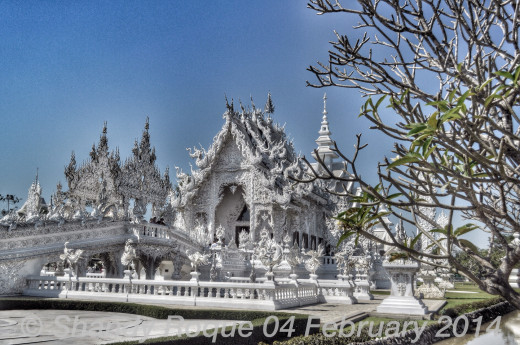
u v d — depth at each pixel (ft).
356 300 83.05
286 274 115.24
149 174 181.68
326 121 229.86
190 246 115.65
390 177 17.69
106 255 100.27
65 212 158.61
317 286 82.28
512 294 18.06
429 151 16.69
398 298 61.52
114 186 168.04
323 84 22.44
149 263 102.83
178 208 163.02
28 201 155.53
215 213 163.53
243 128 168.45
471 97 16.90
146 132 184.34
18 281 80.48
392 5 19.36
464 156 17.60
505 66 22.20
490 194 23.27
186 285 70.18
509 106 18.21
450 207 17.84
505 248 18.54
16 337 40.19
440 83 22.16
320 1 20.90
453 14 22.25
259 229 155.74
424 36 19.39
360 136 17.74
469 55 19.53
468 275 18.88
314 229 177.68
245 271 115.24
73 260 79.66
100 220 96.78
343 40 21.20
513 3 19.45
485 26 19.84
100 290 76.64
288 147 192.13
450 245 19.10
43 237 85.76
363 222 20.22
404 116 19.07
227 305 66.08
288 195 149.89
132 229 102.68
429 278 102.47
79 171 166.20
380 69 20.42
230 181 159.63
